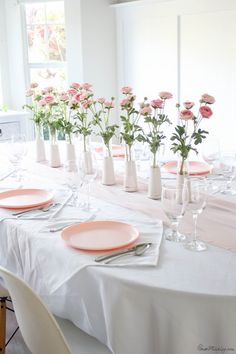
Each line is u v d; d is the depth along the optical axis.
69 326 1.63
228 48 3.84
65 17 4.63
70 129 2.69
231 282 1.32
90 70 4.68
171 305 1.30
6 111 4.89
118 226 1.75
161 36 4.34
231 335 1.27
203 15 3.96
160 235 1.68
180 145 1.94
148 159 2.75
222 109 4.01
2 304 1.85
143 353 1.38
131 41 4.66
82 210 1.99
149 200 2.11
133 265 1.43
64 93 2.66
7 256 1.92
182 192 1.61
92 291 1.46
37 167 2.81
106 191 2.27
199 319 1.28
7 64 5.10
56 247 1.61
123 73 4.84
